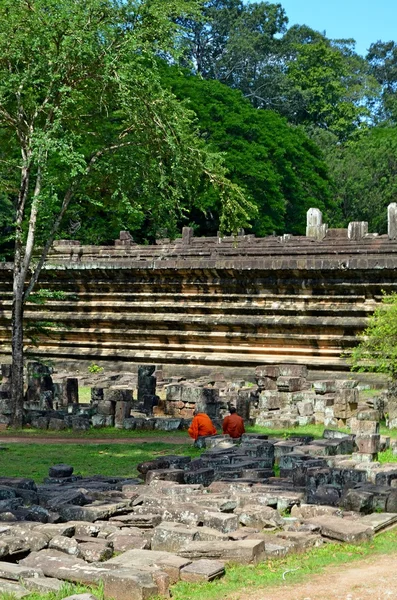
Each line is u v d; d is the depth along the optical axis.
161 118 29.55
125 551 12.64
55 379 41.69
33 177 34.75
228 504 14.99
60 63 28.53
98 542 12.81
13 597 10.65
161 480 17.33
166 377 43.12
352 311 40.19
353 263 39.88
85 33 28.00
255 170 68.75
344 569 12.19
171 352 45.84
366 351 32.69
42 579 11.30
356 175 85.88
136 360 46.62
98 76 29.20
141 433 28.45
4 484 16.64
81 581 11.33
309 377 39.97
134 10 29.16
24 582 11.18
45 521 14.20
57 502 15.01
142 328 46.94
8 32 28.28
